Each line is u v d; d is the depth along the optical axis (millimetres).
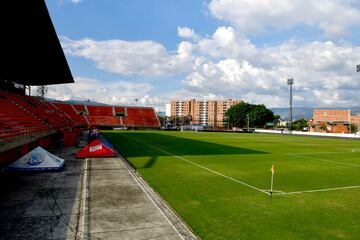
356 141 45219
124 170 13422
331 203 9148
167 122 142375
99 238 5895
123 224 6688
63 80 39344
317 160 20234
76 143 28203
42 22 16469
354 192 10695
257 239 6246
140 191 9648
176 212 7914
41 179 11312
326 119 123875
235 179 12555
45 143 24062
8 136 13719
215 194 9906
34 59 25500
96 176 11906
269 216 7758
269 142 38031
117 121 82938
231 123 110438
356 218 7738
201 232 6551
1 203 8172
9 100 26422
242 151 24969
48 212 7473
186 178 12492
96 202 8297
